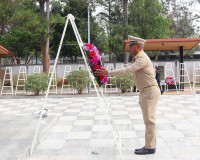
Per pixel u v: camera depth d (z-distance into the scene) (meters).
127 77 10.53
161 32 14.99
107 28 16.48
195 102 7.95
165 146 3.71
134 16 15.41
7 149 3.34
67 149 3.64
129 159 3.20
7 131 4.28
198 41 10.14
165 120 5.44
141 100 3.31
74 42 16.39
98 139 4.12
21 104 8.44
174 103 7.83
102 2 15.30
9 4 15.32
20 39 15.09
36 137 3.84
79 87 10.52
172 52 19.02
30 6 12.58
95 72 3.17
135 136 4.29
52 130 4.77
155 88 3.25
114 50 17.56
